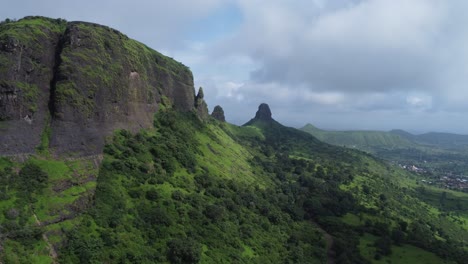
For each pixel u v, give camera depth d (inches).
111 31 4896.7
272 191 6643.7
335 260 5280.5
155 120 5718.5
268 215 5457.7
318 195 7815.0
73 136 3730.3
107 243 3149.6
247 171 7057.1
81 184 3472.0
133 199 3811.5
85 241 3036.4
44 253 2765.7
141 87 5310.0
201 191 4761.3
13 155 3181.6
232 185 5462.6
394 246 6122.1
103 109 4239.7
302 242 5251.0
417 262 5556.1
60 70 3821.4
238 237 4318.4
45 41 3897.6
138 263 3134.8
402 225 7111.2
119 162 4033.0
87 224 3198.8
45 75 3791.8
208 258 3629.4
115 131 4441.4
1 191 2891.2
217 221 4261.8
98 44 4389.8
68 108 3732.8
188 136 6136.8
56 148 3535.9
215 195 4874.5
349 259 5300.2
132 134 4751.5
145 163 4365.2
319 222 6604.3
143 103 5369.1
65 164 3508.9
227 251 3880.4
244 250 4138.8
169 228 3686.0
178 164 4972.9
